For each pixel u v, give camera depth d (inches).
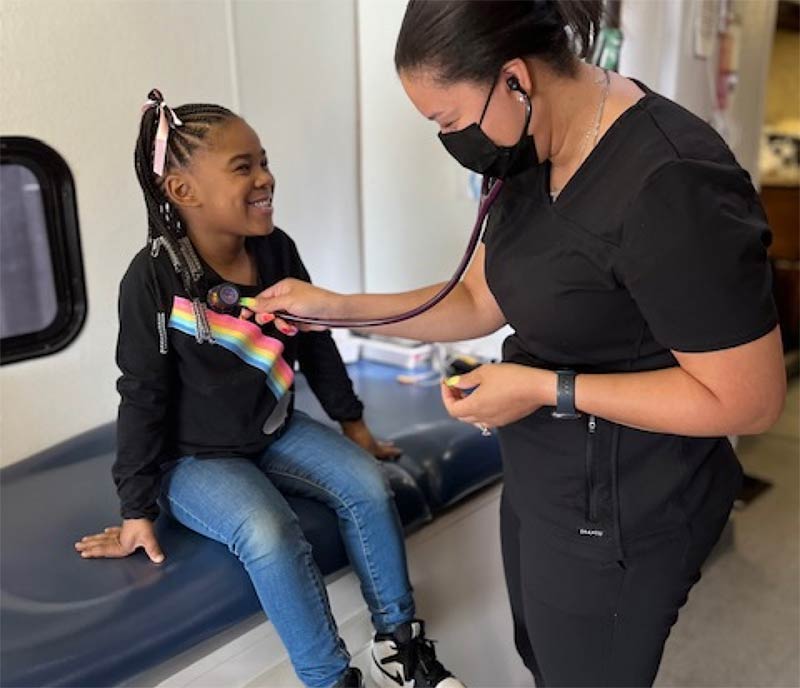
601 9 34.5
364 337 86.6
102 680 41.1
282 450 53.1
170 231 46.9
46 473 61.9
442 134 35.5
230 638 47.6
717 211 30.6
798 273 136.6
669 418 33.3
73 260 64.4
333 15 78.7
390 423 67.4
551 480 40.0
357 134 84.8
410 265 86.0
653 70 70.3
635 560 39.3
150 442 47.4
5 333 62.4
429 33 32.1
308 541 49.8
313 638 45.5
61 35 60.4
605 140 34.0
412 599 51.9
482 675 65.1
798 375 138.0
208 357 47.9
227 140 45.7
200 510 47.8
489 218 40.2
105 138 64.3
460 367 61.6
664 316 32.0
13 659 40.6
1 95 58.1
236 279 49.8
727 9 75.4
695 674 69.6
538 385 36.4
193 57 68.4
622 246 32.8
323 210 83.4
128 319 46.3
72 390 66.2
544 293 36.4
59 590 45.5
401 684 50.5
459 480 61.0
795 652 72.1
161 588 45.3
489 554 64.3
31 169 61.0
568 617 41.9
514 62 32.1
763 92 87.8
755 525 93.7
